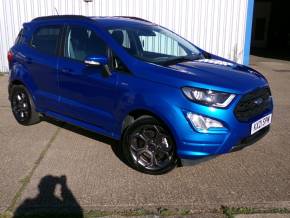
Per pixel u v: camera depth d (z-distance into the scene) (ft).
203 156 13.30
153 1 33.96
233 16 34.50
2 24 34.22
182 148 13.42
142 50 16.15
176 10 34.19
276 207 12.34
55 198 12.89
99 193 13.21
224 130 13.12
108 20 17.34
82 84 16.34
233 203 12.57
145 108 13.96
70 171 14.93
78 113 16.97
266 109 15.06
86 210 12.17
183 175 14.58
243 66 16.84
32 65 18.86
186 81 13.33
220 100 13.05
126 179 14.26
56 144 17.78
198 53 18.02
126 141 14.87
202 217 11.75
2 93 27.68
